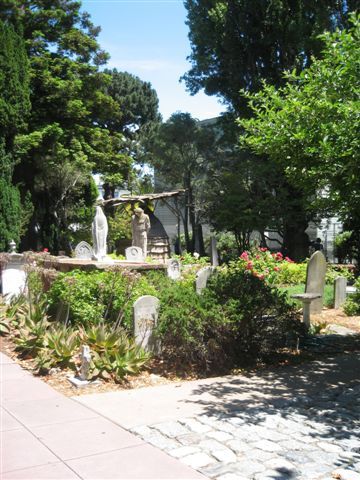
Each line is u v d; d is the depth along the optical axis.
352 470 4.33
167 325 8.02
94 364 7.28
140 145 44.50
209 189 30.14
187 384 7.21
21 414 5.80
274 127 7.62
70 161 28.94
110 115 33.22
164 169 34.06
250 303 8.44
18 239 20.92
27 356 8.62
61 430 5.29
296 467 4.38
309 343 9.88
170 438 5.04
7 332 10.21
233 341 8.26
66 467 4.39
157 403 6.25
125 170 35.00
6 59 20.66
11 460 4.55
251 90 27.66
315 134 7.31
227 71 28.81
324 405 6.23
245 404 6.25
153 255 28.34
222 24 27.86
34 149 26.56
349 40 7.24
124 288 9.40
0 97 20.58
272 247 37.41
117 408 6.04
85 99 30.69
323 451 4.75
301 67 26.12
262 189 26.70
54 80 26.58
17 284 13.83
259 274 16.88
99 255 12.75
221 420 5.59
